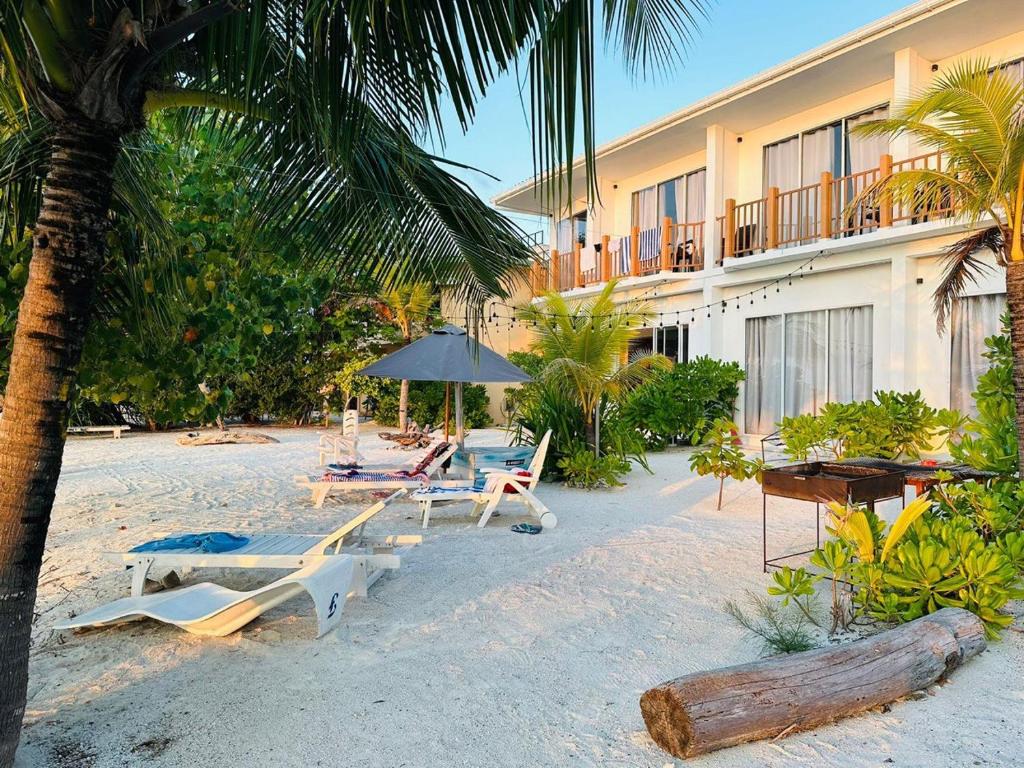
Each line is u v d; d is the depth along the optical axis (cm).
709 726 254
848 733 275
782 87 1157
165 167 464
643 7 258
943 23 941
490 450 964
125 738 275
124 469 1119
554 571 507
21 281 365
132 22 223
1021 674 322
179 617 365
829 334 1185
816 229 1158
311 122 343
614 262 1627
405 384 1670
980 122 512
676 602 433
